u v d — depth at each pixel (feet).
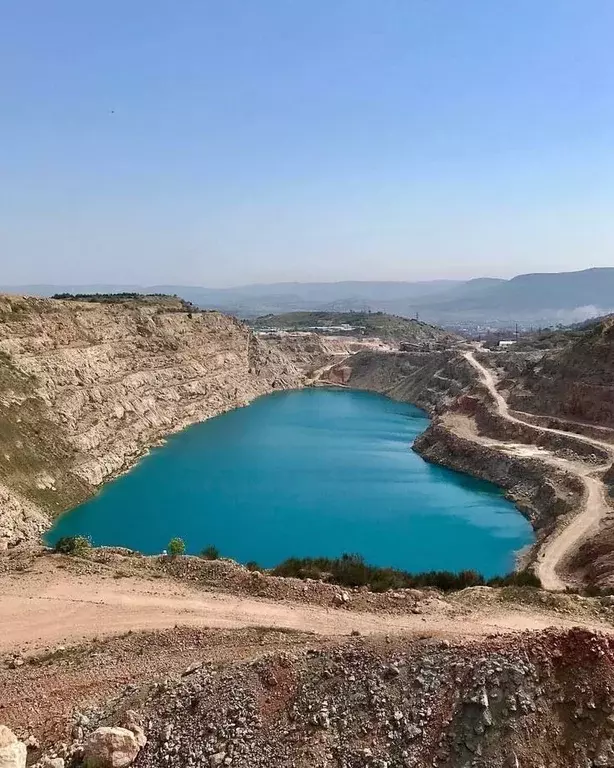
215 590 114.01
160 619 100.94
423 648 60.80
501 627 95.50
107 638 93.09
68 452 234.79
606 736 49.75
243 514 208.33
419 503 223.92
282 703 58.34
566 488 207.51
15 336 266.36
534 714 50.62
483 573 161.99
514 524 203.10
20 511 177.88
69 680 75.82
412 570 164.25
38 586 114.32
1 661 85.35
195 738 56.65
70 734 62.18
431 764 49.65
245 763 53.01
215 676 64.75
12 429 214.07
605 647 54.75
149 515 205.05
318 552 176.24
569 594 111.14
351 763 51.31
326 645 67.97
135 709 62.59
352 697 57.00
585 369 295.89
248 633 90.89
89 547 138.92
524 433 278.67
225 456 291.58
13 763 52.60
